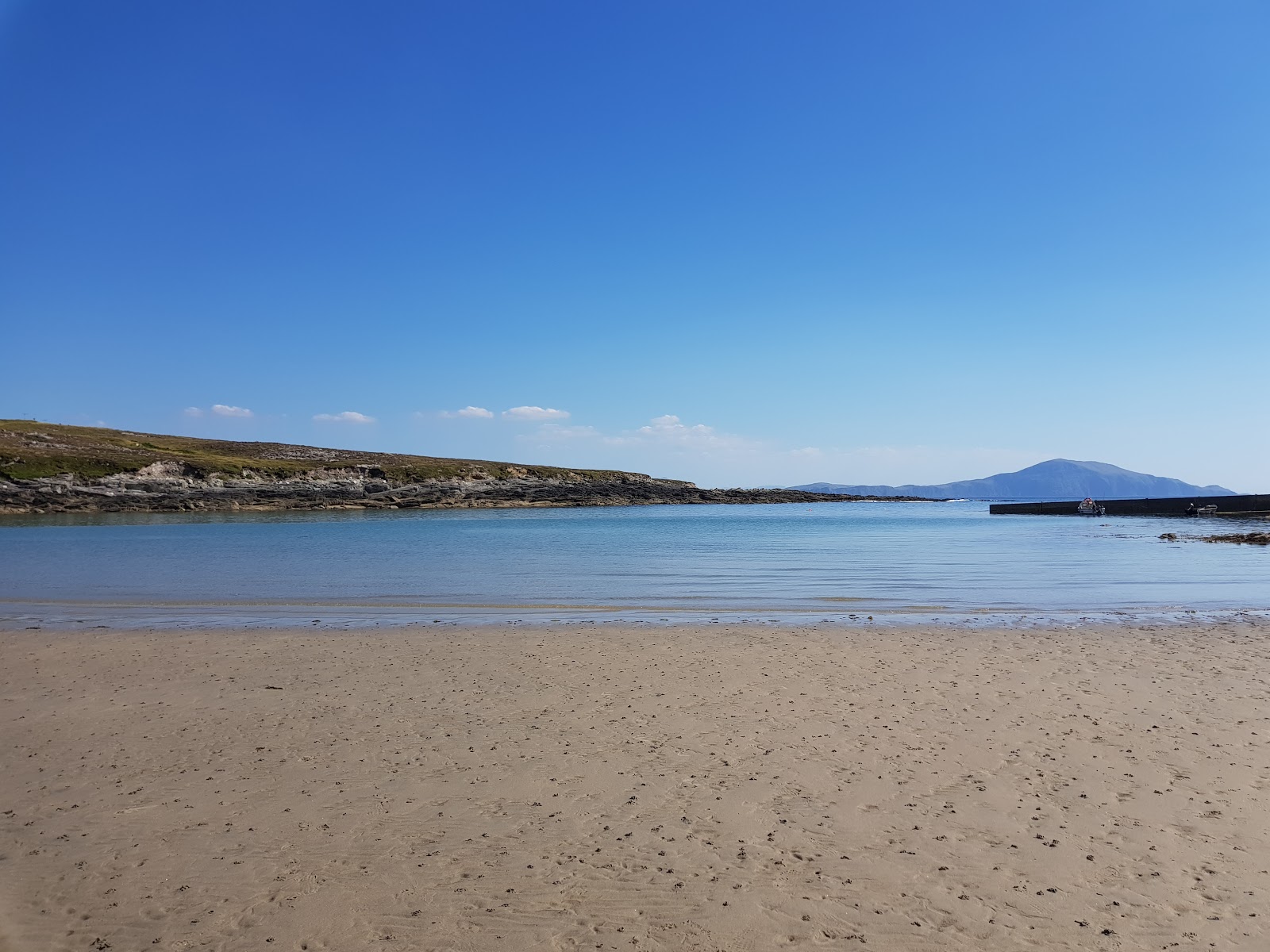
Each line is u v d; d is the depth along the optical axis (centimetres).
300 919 536
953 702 1061
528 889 574
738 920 533
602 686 1160
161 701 1077
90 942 511
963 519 10362
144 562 3425
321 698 1093
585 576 2909
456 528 6875
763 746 877
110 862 612
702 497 18250
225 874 595
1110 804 711
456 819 689
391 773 799
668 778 782
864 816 690
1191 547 4516
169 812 704
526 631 1675
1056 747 867
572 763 825
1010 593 2384
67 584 2600
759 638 1578
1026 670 1259
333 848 636
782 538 5619
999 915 537
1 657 1385
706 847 636
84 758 846
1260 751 848
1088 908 543
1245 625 1722
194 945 507
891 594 2369
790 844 640
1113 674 1233
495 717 996
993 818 684
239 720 984
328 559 3625
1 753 862
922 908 547
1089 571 3106
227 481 10281
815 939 512
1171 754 840
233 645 1498
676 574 3000
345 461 14825
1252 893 557
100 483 9050
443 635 1623
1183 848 625
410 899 561
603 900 559
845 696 1098
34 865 608
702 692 1124
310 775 793
